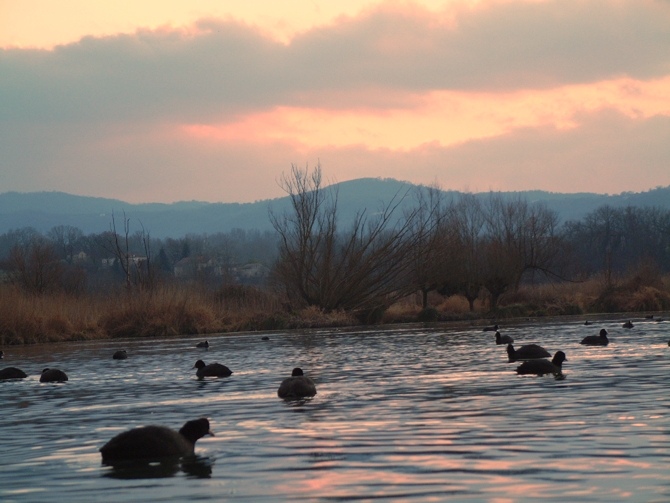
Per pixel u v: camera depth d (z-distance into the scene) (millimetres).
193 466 9914
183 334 47406
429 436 11344
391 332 42031
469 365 22328
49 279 63000
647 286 62438
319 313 55125
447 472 9109
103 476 9516
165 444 10531
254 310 55062
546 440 10773
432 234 60062
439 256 59344
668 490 8055
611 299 61312
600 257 137750
